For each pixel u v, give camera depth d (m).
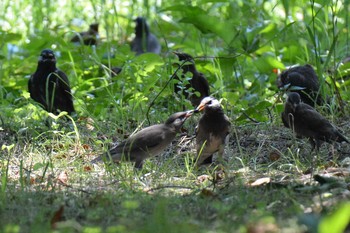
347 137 12.38
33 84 14.71
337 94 13.73
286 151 11.83
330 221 6.55
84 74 16.91
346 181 9.78
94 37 20.14
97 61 16.73
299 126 11.41
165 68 15.31
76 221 8.18
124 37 22.52
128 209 8.33
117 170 10.46
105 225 7.96
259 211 8.16
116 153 10.88
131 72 14.41
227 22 16.98
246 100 14.50
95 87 16.23
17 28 23.08
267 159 11.55
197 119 13.23
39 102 14.76
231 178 9.93
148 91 13.86
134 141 10.77
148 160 11.20
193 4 22.14
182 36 21.22
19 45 20.97
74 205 8.72
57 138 12.43
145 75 14.30
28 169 10.92
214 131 11.08
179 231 7.33
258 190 9.34
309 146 11.88
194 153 11.62
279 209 8.48
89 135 12.69
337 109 13.71
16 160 11.55
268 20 19.47
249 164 11.26
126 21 23.88
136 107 13.35
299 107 11.40
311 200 8.72
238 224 7.74
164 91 13.78
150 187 9.88
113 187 9.83
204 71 16.66
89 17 24.05
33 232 7.55
